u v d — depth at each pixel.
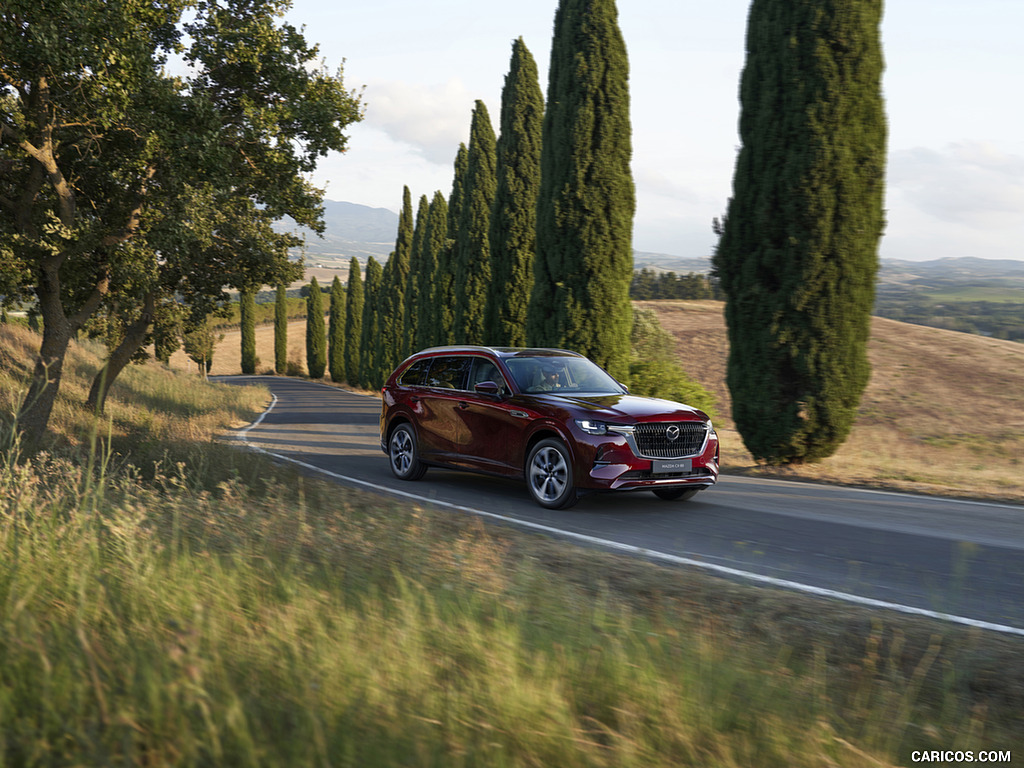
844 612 4.91
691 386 18.23
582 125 17.80
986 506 9.30
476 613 4.10
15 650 3.06
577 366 10.49
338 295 74.88
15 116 11.70
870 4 12.60
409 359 11.67
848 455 14.96
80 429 14.45
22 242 12.88
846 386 13.00
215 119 12.66
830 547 6.96
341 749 2.48
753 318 13.43
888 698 3.41
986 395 30.30
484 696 2.97
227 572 4.71
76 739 2.42
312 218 15.94
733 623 4.61
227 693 2.76
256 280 20.89
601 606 4.59
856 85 12.55
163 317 22.06
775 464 13.58
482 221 31.70
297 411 31.05
